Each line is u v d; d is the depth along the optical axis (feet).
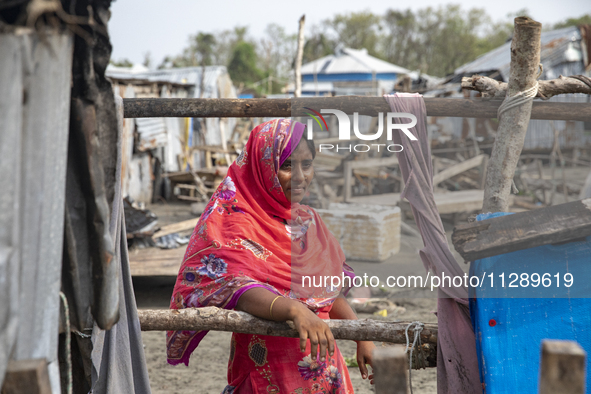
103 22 4.27
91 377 5.53
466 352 5.75
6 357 3.66
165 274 18.74
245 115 7.17
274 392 6.07
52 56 3.95
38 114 3.89
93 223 4.63
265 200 6.37
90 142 4.50
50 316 4.11
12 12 3.59
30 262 3.91
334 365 6.26
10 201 3.61
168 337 6.44
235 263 6.01
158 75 54.70
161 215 37.58
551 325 5.46
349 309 6.77
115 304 4.77
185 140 48.08
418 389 11.73
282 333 5.65
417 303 16.94
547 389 3.26
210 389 12.01
